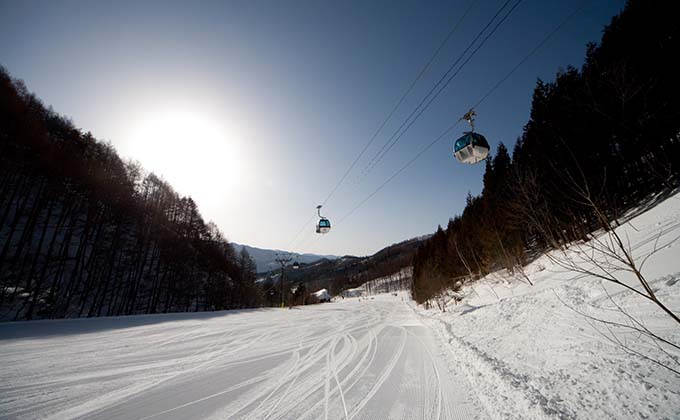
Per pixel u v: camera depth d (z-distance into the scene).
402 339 9.23
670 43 9.17
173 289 36.28
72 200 26.98
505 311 8.48
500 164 25.53
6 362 6.27
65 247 25.14
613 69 10.52
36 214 22.92
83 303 24.42
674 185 9.68
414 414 3.50
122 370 5.72
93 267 27.11
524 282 11.59
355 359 6.59
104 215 29.56
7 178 22.75
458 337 8.00
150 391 4.52
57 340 8.94
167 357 6.88
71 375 5.36
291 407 3.85
